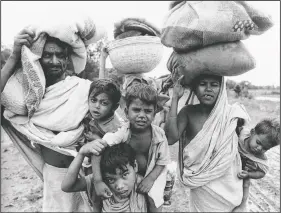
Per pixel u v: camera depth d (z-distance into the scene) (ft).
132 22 7.85
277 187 15.11
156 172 7.29
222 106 7.65
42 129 7.66
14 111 7.52
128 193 6.94
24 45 7.02
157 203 7.16
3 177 16.34
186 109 8.20
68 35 7.14
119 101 7.41
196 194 8.61
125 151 6.69
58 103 7.57
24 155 8.59
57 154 8.07
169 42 7.14
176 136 7.75
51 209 8.34
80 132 7.72
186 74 7.41
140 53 7.48
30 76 7.12
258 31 7.20
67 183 6.82
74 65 8.46
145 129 7.14
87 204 8.00
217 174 7.89
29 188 14.98
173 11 7.17
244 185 8.48
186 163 8.14
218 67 6.88
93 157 6.79
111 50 7.82
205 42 6.76
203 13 6.56
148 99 6.42
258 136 7.73
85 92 7.79
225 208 8.41
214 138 7.67
